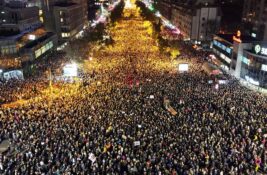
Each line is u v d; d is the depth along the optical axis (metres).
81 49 106.88
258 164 34.47
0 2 115.81
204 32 129.38
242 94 59.94
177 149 36.38
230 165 34.25
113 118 45.47
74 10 138.25
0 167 33.59
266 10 95.25
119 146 37.03
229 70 87.19
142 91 60.38
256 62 73.50
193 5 140.00
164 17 198.25
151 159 34.69
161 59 92.75
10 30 93.94
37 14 124.25
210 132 41.56
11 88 63.78
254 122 45.12
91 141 38.69
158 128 42.16
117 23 172.00
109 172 32.56
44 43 99.81
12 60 81.62
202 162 34.53
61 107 50.69
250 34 108.00
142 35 137.75
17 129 41.88
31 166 33.47
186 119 45.53
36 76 77.06
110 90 61.38
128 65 84.88
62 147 37.03
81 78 72.06
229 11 148.25
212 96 57.25
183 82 67.38
